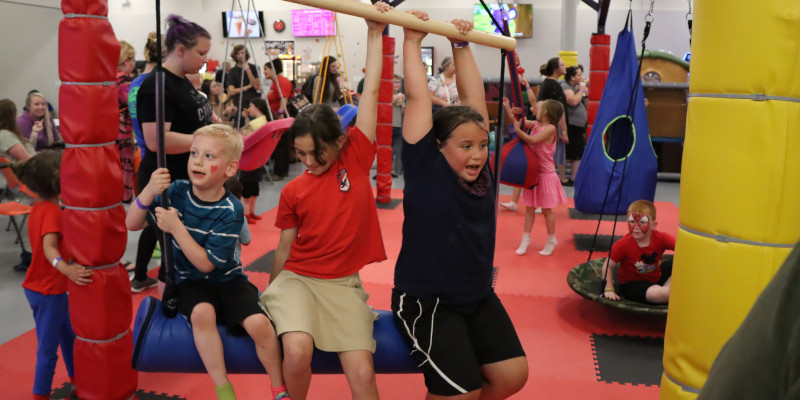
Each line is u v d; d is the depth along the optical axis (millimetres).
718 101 1721
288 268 2121
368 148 2111
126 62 5387
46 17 11398
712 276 1768
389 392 2924
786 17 1602
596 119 5215
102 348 2482
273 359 2012
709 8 1729
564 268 4770
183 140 2807
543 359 3271
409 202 2047
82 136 2338
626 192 5055
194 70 2879
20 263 4859
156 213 2016
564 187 8227
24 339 3473
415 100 2025
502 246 5363
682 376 1861
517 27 13703
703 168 1766
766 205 1680
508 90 9406
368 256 2150
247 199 6004
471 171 1995
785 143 1649
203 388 2953
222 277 2152
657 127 8508
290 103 8320
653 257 3682
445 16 13961
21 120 6324
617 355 3318
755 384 693
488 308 2111
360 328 2025
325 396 2902
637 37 13445
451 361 1920
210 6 14617
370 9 1904
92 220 2393
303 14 14211
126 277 2549
